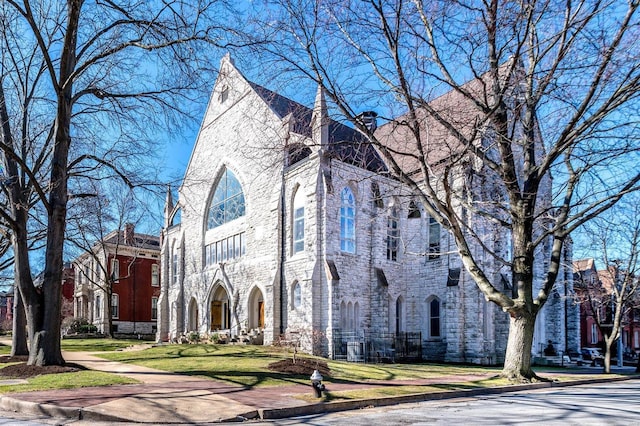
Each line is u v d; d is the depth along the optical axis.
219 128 37.41
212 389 12.86
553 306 31.42
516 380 16.78
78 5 15.93
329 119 16.31
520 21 13.93
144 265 58.50
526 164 17.05
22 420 9.64
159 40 16.94
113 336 46.19
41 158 21.94
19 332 22.50
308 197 27.44
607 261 29.03
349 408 11.62
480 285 16.67
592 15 12.12
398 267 30.80
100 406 10.30
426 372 19.73
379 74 14.70
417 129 14.46
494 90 15.37
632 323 57.34
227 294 35.22
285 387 13.64
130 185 20.75
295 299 27.94
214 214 37.66
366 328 28.09
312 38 14.24
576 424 8.70
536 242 16.62
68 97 17.97
